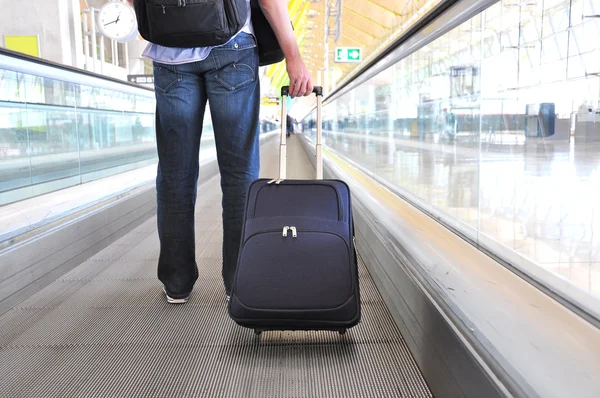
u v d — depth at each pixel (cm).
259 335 166
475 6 130
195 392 131
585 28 123
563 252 118
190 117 184
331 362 145
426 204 222
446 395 114
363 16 1777
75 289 218
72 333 171
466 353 101
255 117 187
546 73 132
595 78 121
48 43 889
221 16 159
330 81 1927
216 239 311
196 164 194
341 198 157
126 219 334
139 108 462
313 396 127
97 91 356
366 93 439
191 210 197
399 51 233
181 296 197
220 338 164
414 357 145
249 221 156
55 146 288
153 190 402
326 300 146
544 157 132
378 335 163
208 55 176
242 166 187
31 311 192
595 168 120
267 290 148
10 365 148
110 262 262
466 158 180
